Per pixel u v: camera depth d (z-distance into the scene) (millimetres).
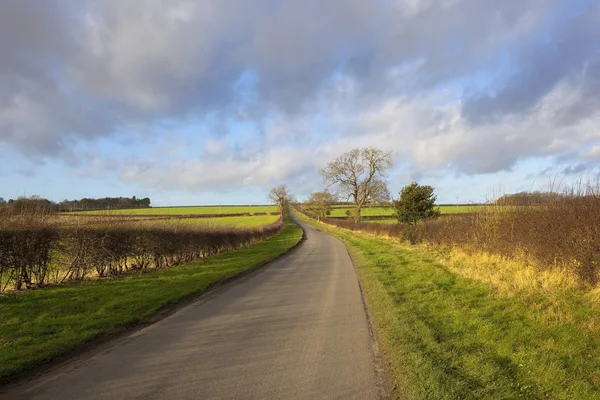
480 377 4590
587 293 8031
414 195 33938
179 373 4980
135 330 7152
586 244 8523
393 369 5055
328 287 11867
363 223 51375
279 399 4203
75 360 5520
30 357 5402
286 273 15406
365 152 63250
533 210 11688
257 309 8891
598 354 5191
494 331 6230
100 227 13062
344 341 6336
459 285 10352
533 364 4898
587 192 9531
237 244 29906
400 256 18984
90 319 7531
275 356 5625
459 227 18141
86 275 13219
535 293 8492
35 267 10836
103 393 4387
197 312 8633
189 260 19750
